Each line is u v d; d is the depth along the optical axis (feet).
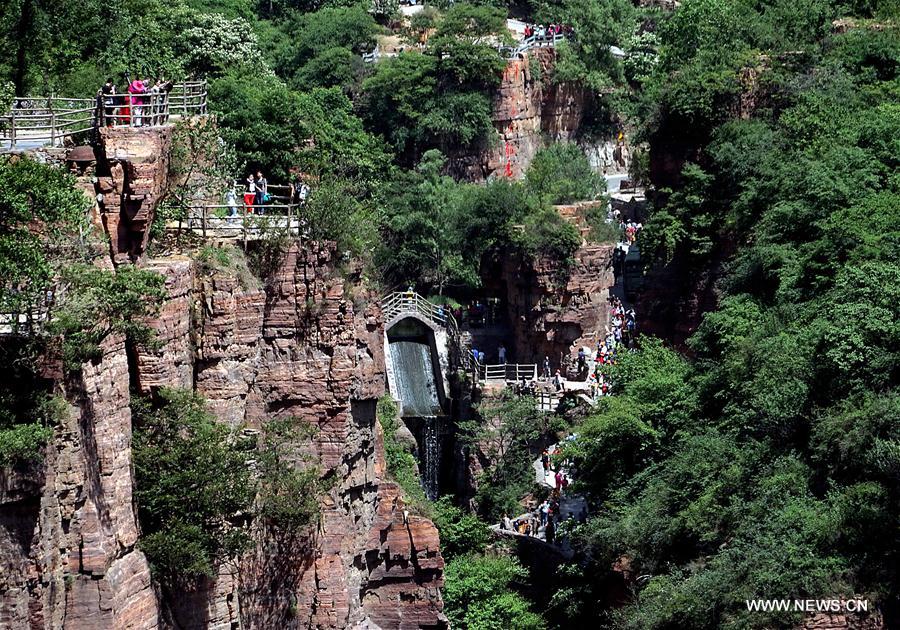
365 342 281.54
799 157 379.55
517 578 349.20
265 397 271.49
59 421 221.05
